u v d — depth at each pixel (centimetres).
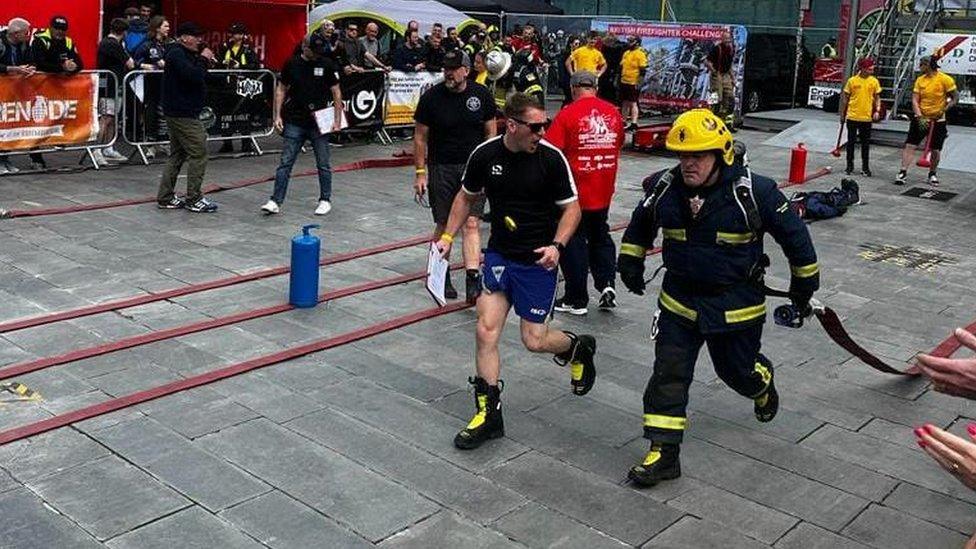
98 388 546
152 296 709
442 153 729
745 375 478
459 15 2019
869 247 1008
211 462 466
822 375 625
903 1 2247
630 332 693
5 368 562
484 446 497
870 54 2145
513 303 506
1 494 427
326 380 575
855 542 421
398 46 1648
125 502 425
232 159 1338
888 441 528
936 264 948
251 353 610
